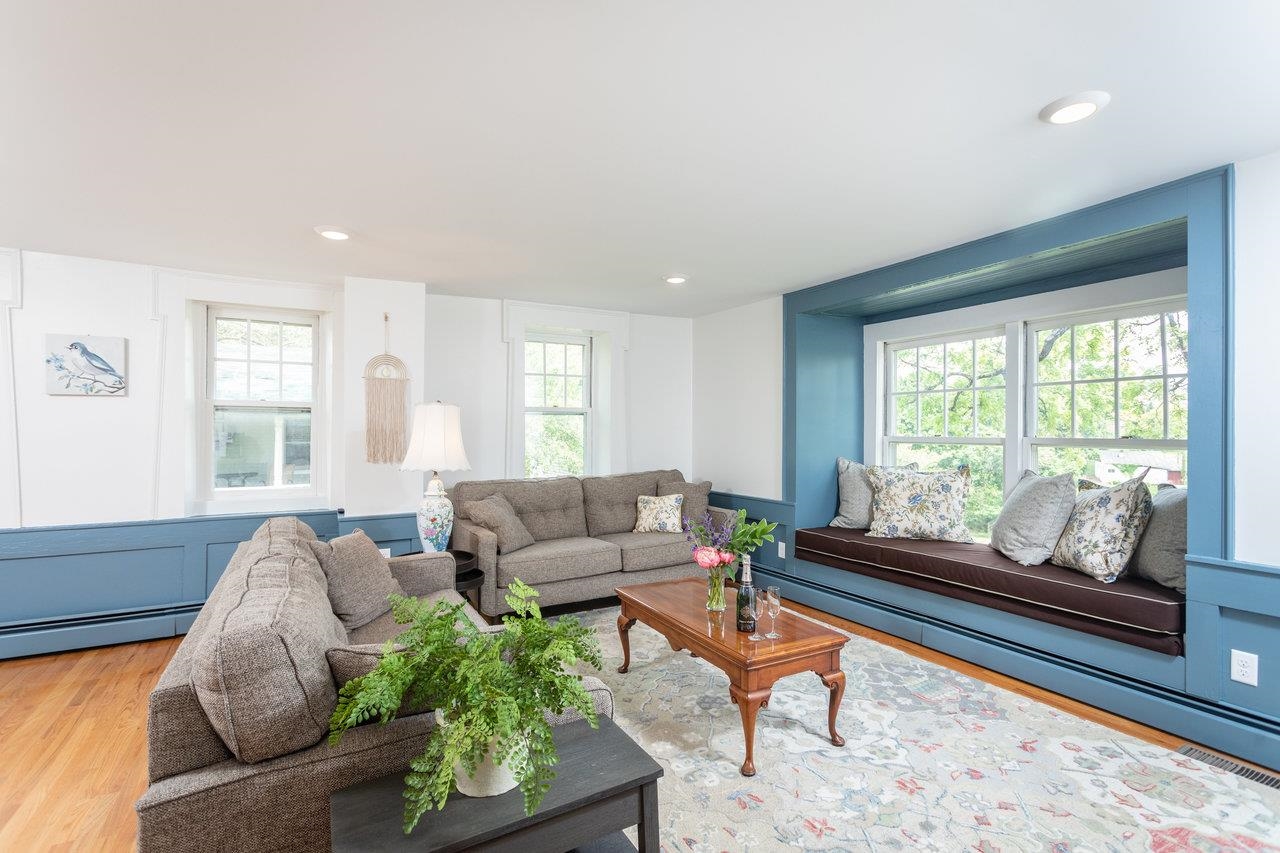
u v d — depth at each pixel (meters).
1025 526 3.04
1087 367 3.21
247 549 2.10
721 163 2.10
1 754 2.13
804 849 1.63
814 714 2.42
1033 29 1.37
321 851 1.12
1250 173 2.07
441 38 1.41
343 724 1.09
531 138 1.91
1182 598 2.34
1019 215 2.64
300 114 1.76
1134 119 1.80
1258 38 1.40
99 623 3.23
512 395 4.52
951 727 2.31
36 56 1.46
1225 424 2.13
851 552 3.70
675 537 4.16
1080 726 2.32
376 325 3.74
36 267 3.16
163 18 1.32
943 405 3.97
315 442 3.99
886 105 1.72
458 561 3.27
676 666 2.92
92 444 3.28
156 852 1.01
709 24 1.35
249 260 3.32
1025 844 1.65
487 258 3.30
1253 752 2.04
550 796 1.09
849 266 3.51
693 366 5.32
